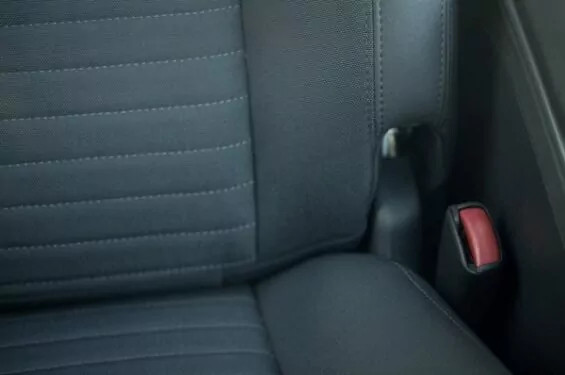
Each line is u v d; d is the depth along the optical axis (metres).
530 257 0.78
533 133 0.75
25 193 0.83
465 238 0.81
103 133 0.82
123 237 0.86
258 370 0.79
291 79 0.82
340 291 0.83
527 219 0.78
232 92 0.82
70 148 0.82
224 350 0.82
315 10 0.79
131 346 0.83
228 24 0.80
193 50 0.80
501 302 0.85
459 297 0.83
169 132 0.82
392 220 0.91
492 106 0.85
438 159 0.89
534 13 0.77
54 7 0.78
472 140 0.91
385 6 0.79
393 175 0.94
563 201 0.71
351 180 0.87
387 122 0.84
